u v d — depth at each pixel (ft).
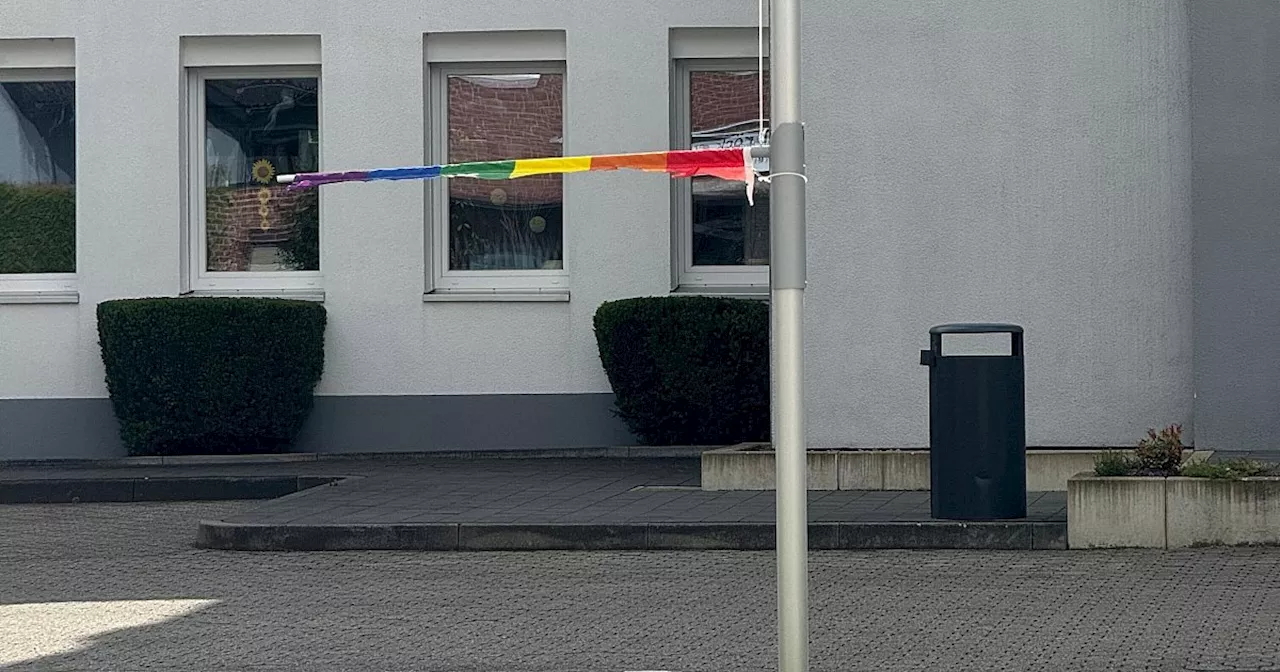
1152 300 42.32
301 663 25.29
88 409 57.98
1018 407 35.86
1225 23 41.50
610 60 57.16
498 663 24.95
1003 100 42.78
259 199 59.21
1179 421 42.27
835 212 43.29
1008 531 35.24
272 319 54.85
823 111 43.29
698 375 53.26
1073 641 25.59
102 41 58.13
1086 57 42.47
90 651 26.61
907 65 43.04
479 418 57.41
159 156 58.23
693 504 40.22
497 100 58.70
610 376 54.13
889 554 34.96
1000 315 42.86
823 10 43.24
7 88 59.41
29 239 59.31
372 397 57.62
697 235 58.13
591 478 48.11
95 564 36.50
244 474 51.21
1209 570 31.86
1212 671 23.34
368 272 57.72
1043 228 42.70
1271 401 41.47
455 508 40.45
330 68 57.77
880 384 43.24
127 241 58.23
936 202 43.01
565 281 58.08
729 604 29.68
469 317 57.47
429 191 58.34
